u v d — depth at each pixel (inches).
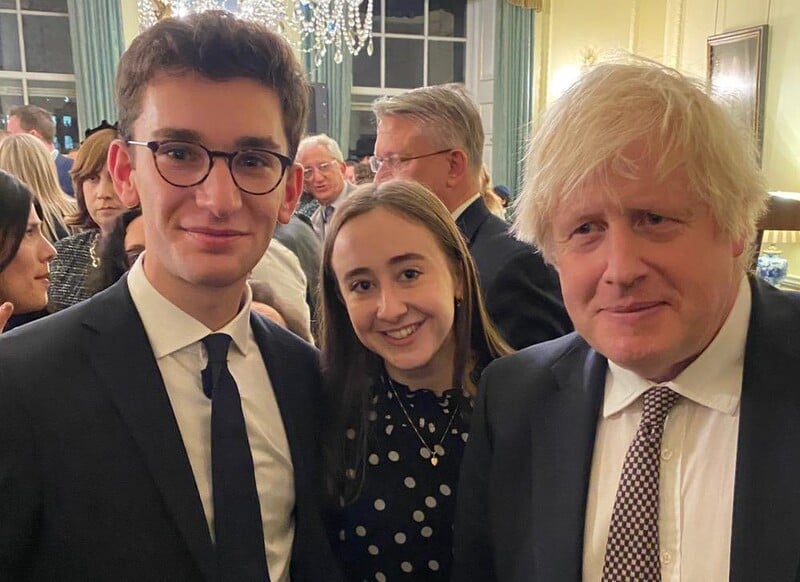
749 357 34.4
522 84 291.3
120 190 42.5
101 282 67.7
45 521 36.8
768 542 31.2
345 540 51.1
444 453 50.6
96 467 37.7
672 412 35.4
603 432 38.0
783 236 197.5
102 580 37.2
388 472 50.7
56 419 37.5
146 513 38.2
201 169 39.0
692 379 34.7
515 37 288.2
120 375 39.9
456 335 52.9
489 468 43.3
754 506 31.9
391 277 49.2
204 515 39.5
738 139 32.5
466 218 77.6
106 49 254.4
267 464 44.7
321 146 151.6
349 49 256.2
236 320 44.8
